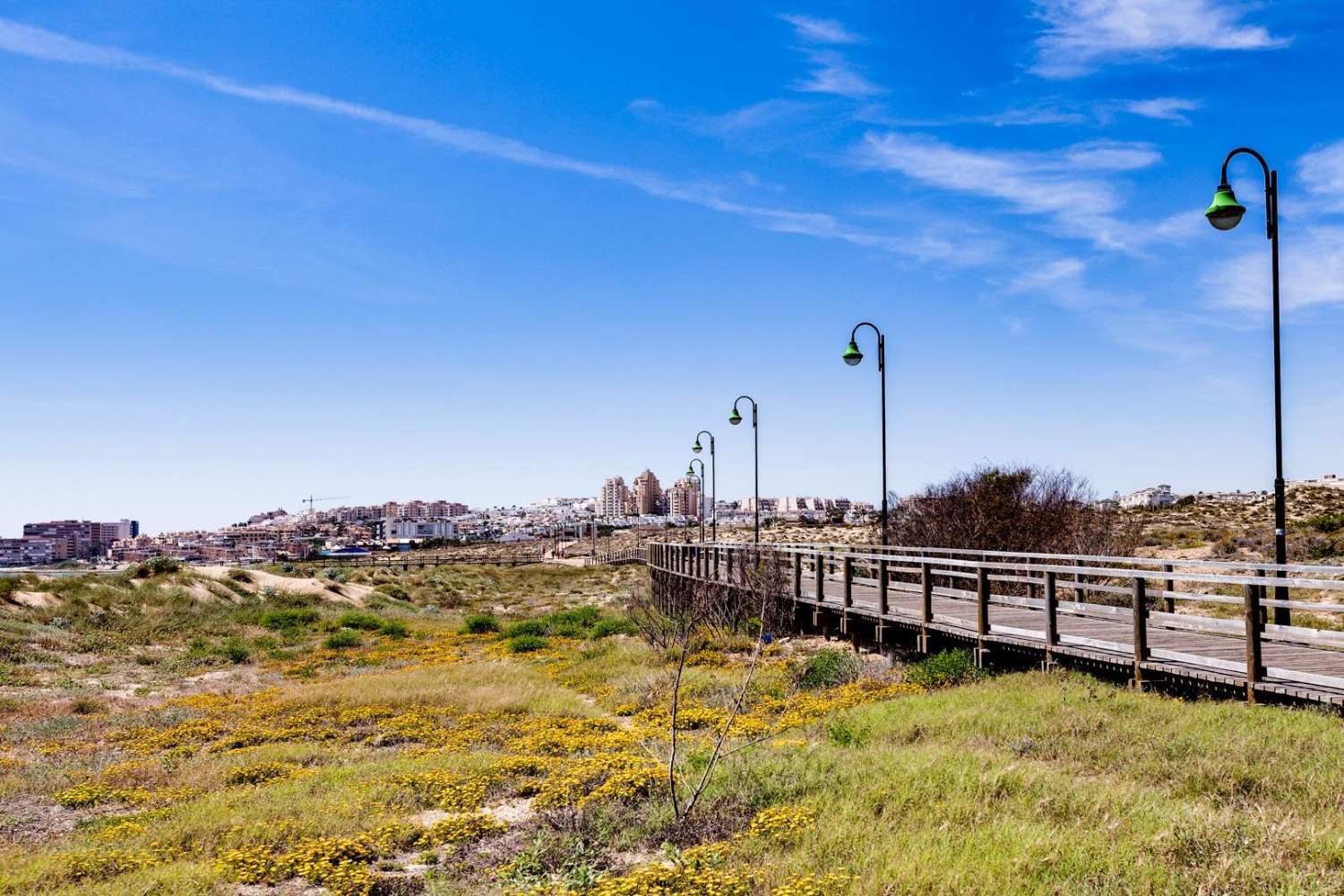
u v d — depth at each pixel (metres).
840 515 110.06
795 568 23.70
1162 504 63.94
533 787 12.08
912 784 9.04
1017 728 11.25
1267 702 10.62
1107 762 9.46
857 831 7.78
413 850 9.80
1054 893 6.03
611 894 6.87
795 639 25.12
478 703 19.58
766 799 9.65
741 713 16.48
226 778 13.61
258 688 24.44
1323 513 46.62
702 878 6.96
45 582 38.69
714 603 25.77
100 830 10.91
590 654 27.55
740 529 112.88
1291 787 7.92
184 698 22.09
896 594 23.03
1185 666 11.74
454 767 13.44
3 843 10.53
